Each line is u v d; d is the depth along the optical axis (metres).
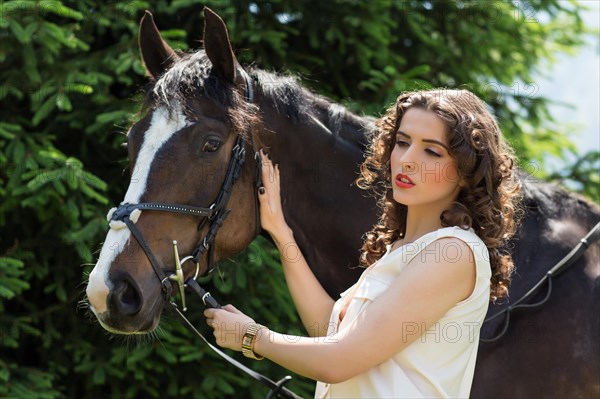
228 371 3.38
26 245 3.38
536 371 1.95
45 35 3.13
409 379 1.41
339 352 1.39
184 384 3.39
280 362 1.47
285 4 3.71
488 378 1.94
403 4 3.85
